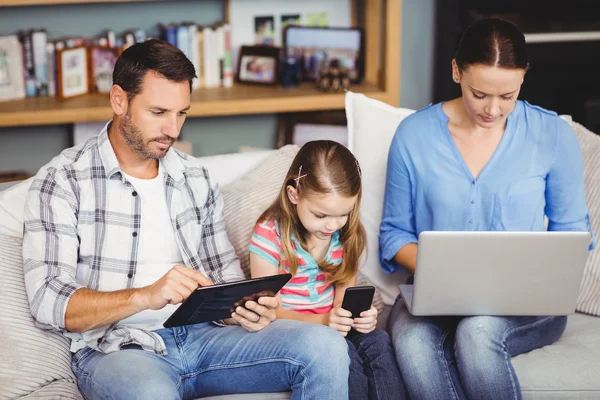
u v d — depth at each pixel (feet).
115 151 5.89
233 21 11.23
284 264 6.08
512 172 6.28
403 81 12.00
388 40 10.56
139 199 5.87
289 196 5.98
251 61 11.13
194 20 11.29
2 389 5.23
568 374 5.84
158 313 5.82
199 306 5.11
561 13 10.73
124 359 5.40
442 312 5.77
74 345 5.68
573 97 10.88
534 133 6.31
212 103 10.27
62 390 5.33
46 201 5.62
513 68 5.66
